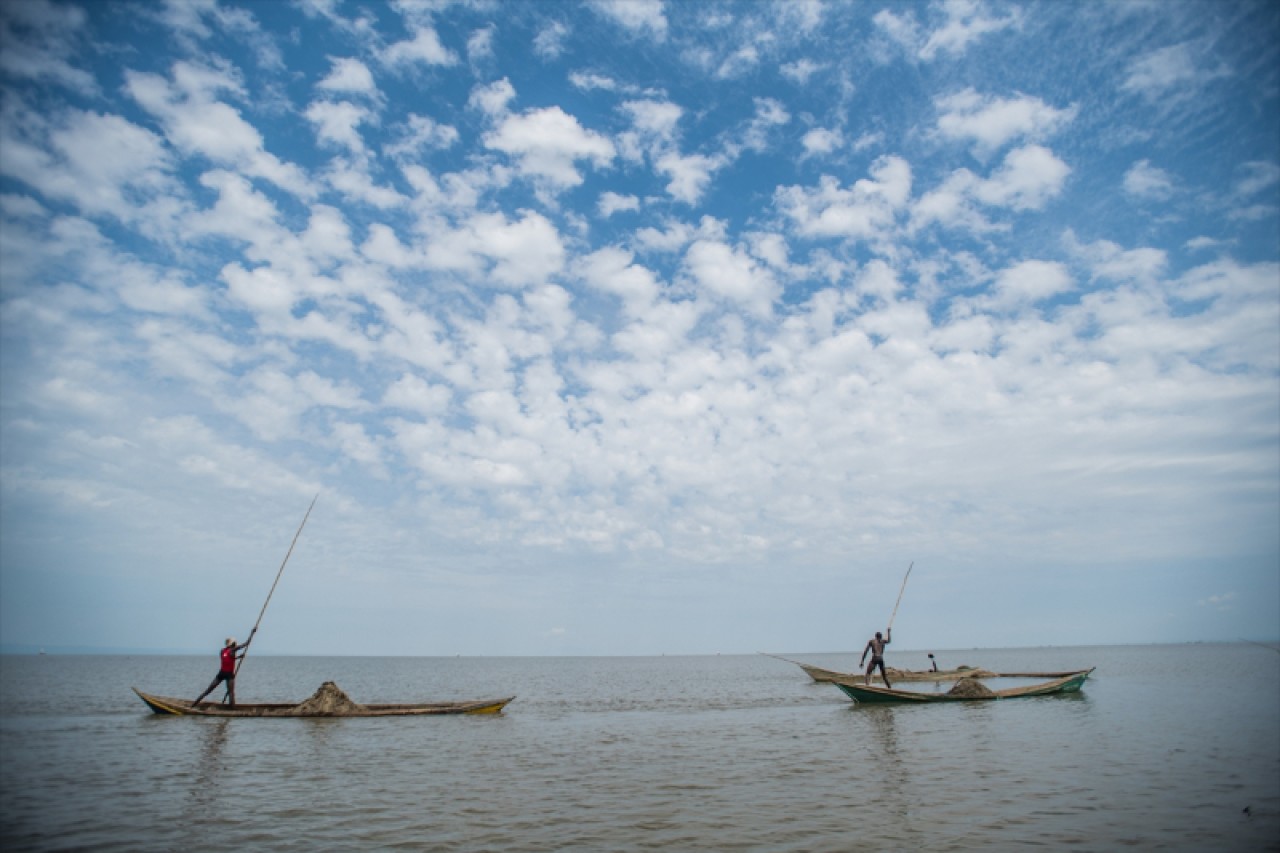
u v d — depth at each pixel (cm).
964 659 19725
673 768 1739
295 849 1073
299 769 1730
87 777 1623
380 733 2402
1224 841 1087
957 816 1236
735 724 2672
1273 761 1723
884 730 2378
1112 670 6981
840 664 13725
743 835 1137
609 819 1243
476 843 1103
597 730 2523
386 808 1328
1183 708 2967
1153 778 1539
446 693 5588
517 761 1856
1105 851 1042
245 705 2859
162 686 6278
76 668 11731
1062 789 1438
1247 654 13838
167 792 1466
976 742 2078
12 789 1495
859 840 1102
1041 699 3409
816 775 1620
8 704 3666
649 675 9338
